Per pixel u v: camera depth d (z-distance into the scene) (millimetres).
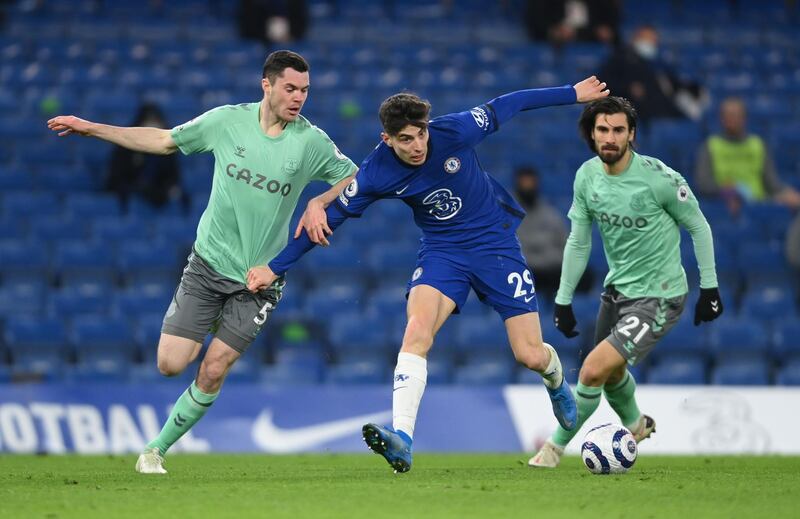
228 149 26219
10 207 59500
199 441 41281
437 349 50906
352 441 41750
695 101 69812
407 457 23844
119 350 50781
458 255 25781
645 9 82812
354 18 79500
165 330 26609
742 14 83000
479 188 25703
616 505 19562
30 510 18969
